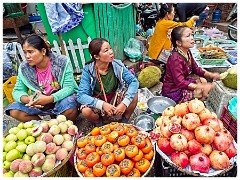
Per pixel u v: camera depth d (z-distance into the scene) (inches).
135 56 151.4
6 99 127.0
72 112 95.7
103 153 67.7
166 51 144.3
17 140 74.1
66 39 127.3
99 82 92.0
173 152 68.1
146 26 223.6
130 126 77.9
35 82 95.3
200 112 70.6
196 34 175.0
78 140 74.3
